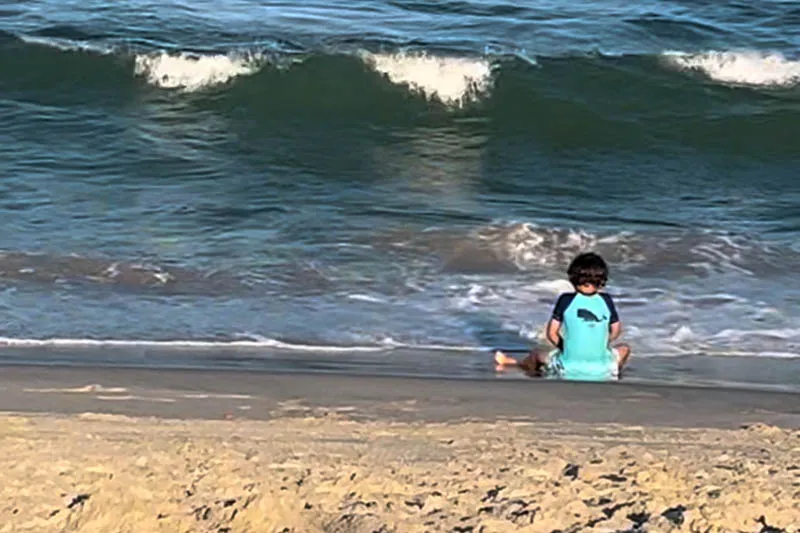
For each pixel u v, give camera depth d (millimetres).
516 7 41906
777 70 37656
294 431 11203
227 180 27312
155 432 10891
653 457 10250
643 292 19469
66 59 36062
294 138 32719
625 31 39938
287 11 40750
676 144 34469
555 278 20125
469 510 8484
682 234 23375
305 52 36375
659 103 36219
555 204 26328
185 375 13953
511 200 26656
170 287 18891
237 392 13211
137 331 16641
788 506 8680
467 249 21688
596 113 35562
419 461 9969
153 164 28672
